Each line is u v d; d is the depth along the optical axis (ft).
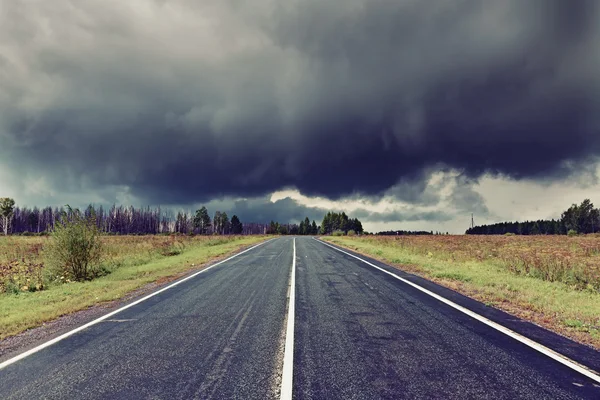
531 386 11.14
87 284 34.96
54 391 11.19
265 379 11.72
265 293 27.27
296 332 17.08
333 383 11.35
